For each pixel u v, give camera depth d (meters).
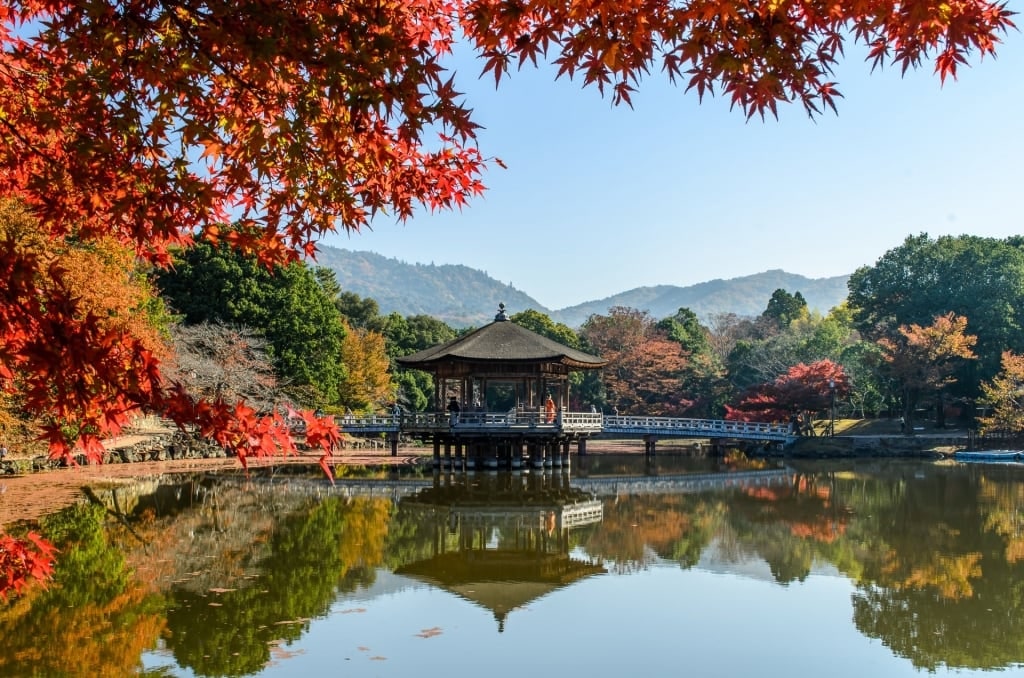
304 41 4.41
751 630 11.92
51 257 16.98
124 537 17.64
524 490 29.25
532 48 4.88
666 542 18.98
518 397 38.56
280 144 5.40
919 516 23.16
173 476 30.70
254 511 22.56
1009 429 47.91
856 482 32.94
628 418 47.66
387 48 4.49
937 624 12.28
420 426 35.41
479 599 13.37
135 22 4.52
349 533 19.39
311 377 47.00
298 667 9.87
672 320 82.62
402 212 6.03
